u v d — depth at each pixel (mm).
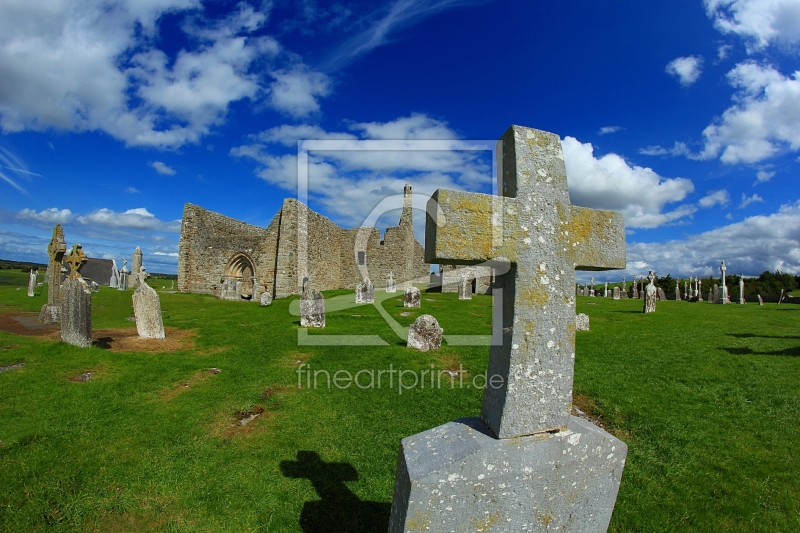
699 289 31266
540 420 2205
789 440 4461
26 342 8289
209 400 5656
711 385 6191
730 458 4137
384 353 8102
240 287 23766
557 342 2275
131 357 7457
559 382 2268
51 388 5770
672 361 7551
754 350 8422
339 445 4547
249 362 7574
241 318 13008
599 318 14070
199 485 3768
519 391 2158
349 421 5148
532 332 2209
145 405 5441
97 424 4820
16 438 4371
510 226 2221
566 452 2188
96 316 13203
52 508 3363
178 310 15312
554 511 2186
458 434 2201
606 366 7227
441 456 2037
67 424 4770
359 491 3725
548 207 2344
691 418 5051
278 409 5496
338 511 3441
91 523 3252
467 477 1998
